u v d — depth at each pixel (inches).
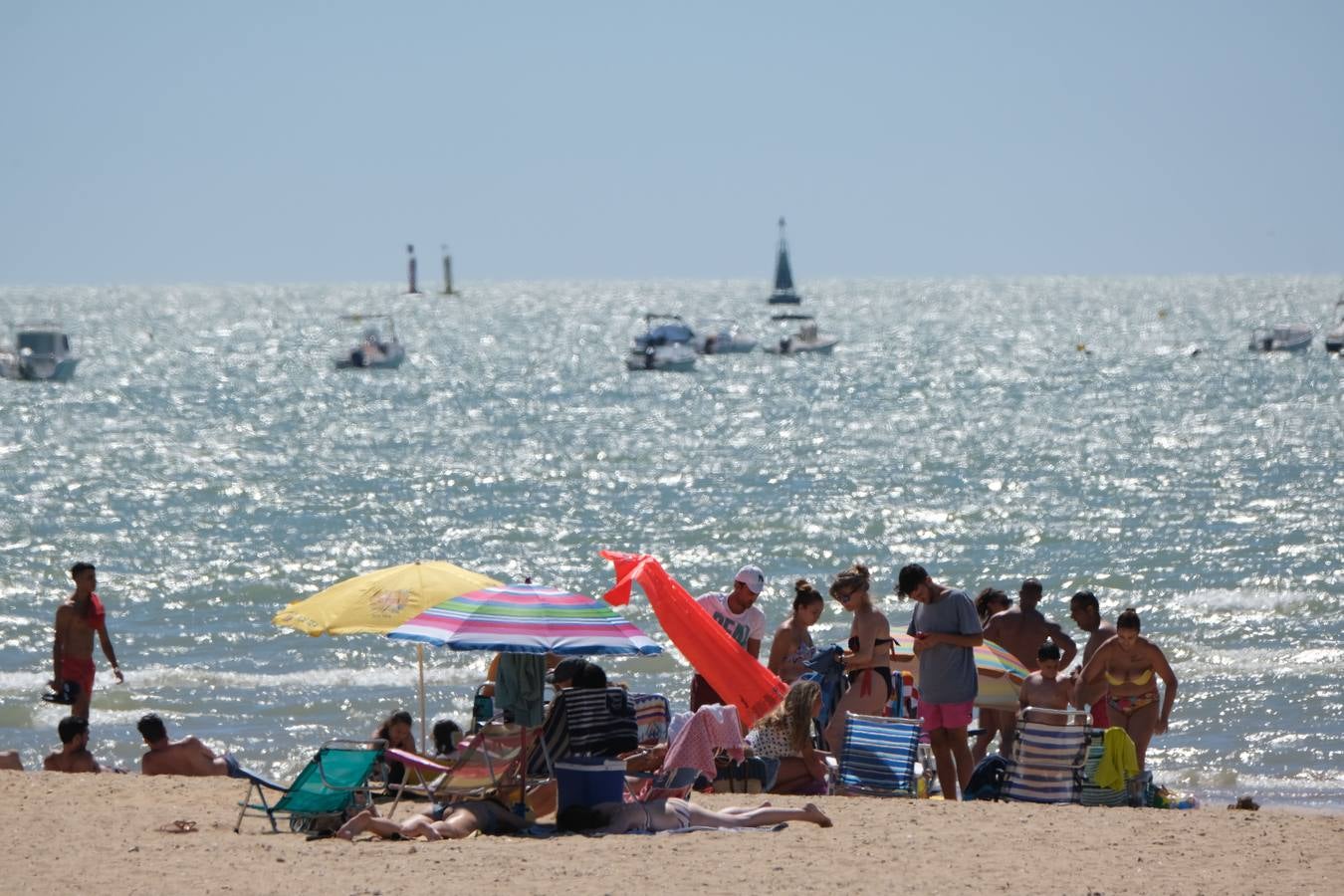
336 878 1123.3
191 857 1200.2
